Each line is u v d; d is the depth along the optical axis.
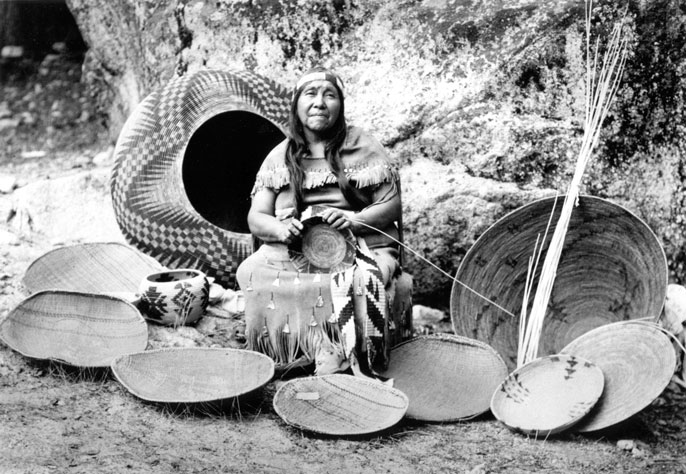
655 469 4.34
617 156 5.98
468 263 5.37
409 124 6.20
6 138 8.83
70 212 6.68
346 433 4.45
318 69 5.20
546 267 5.25
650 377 4.69
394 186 5.22
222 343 5.37
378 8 6.43
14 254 6.13
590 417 4.67
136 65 7.71
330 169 5.16
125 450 4.14
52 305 5.18
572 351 4.98
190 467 4.05
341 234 4.96
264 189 5.25
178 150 5.85
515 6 6.12
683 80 5.88
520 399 4.77
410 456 4.35
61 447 4.10
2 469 3.86
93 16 8.02
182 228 5.82
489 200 5.94
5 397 4.55
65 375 4.82
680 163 5.90
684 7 5.88
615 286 5.45
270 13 6.66
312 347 5.03
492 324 5.46
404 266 6.08
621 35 5.94
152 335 5.30
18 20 10.15
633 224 5.23
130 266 5.85
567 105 6.03
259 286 5.08
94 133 8.92
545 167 5.99
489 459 4.36
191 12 6.93
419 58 6.30
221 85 6.00
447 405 4.86
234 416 4.59
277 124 6.08
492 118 6.04
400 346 5.16
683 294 5.57
